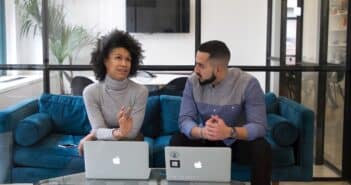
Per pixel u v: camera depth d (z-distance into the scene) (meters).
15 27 4.01
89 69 3.83
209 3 4.21
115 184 2.17
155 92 3.58
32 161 2.90
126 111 2.61
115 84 2.77
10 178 2.91
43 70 3.84
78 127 3.36
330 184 3.64
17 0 4.00
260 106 2.56
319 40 3.84
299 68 3.81
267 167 2.40
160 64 4.15
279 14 4.14
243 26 4.24
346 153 3.75
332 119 3.85
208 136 2.39
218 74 2.56
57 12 4.09
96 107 2.76
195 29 4.19
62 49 4.03
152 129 3.36
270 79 3.88
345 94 3.74
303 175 2.97
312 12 3.91
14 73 3.86
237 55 4.25
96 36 4.22
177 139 2.62
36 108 3.46
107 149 2.19
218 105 2.61
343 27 3.72
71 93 3.76
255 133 2.43
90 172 2.22
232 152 2.63
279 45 4.14
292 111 3.17
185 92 2.73
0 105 3.83
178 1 4.21
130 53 2.78
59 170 2.89
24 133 2.90
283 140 2.94
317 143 3.85
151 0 4.25
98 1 4.78
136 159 2.19
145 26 4.27
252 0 4.18
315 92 3.86
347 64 3.69
